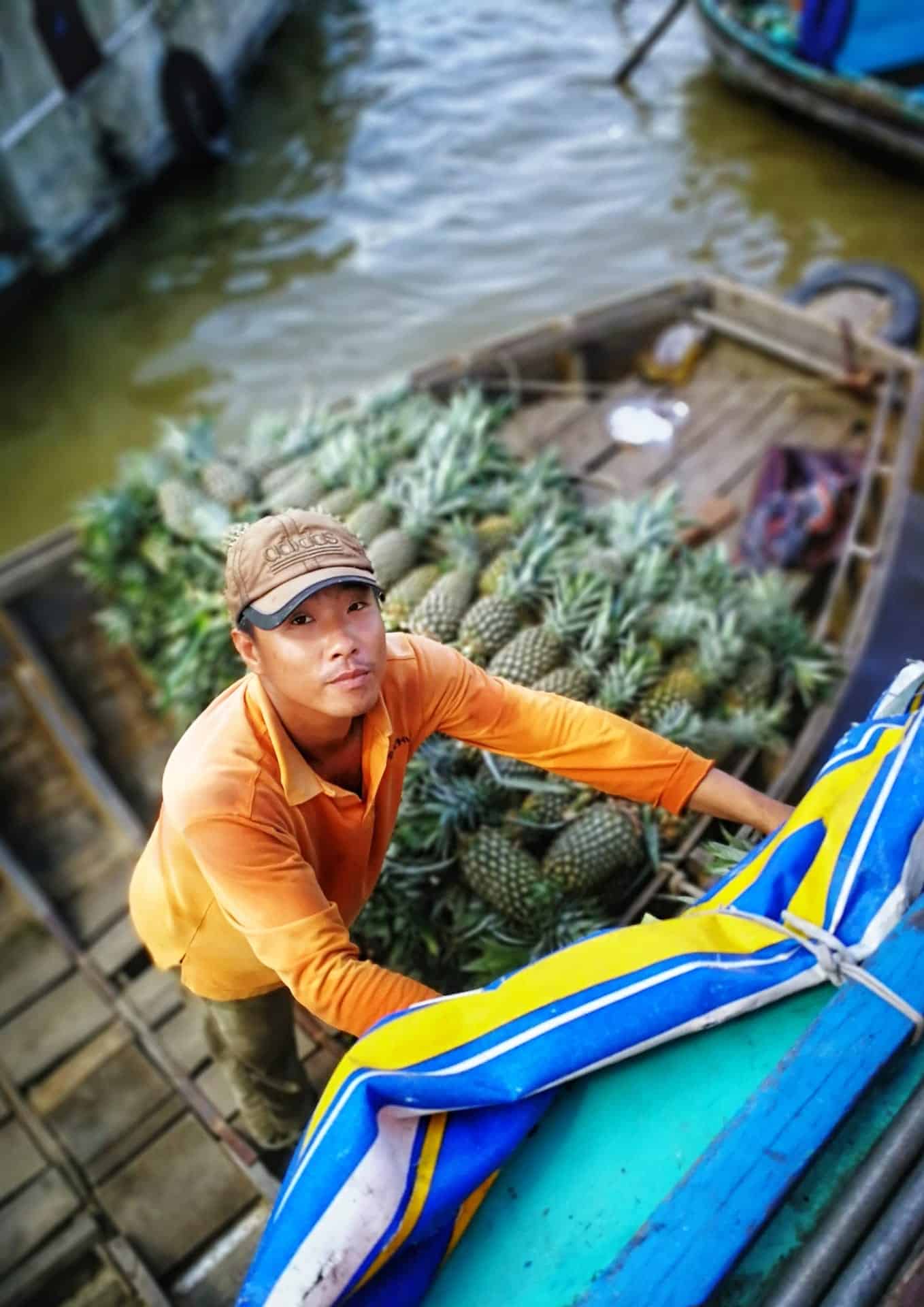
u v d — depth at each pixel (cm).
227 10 1173
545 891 274
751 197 969
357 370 871
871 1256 123
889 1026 135
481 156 1080
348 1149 135
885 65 996
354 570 149
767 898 155
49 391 898
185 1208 325
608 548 371
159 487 423
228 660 385
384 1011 156
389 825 189
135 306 968
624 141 1063
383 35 1287
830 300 673
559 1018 142
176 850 179
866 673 512
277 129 1159
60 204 980
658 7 1259
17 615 448
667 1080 142
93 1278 320
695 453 529
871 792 153
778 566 470
